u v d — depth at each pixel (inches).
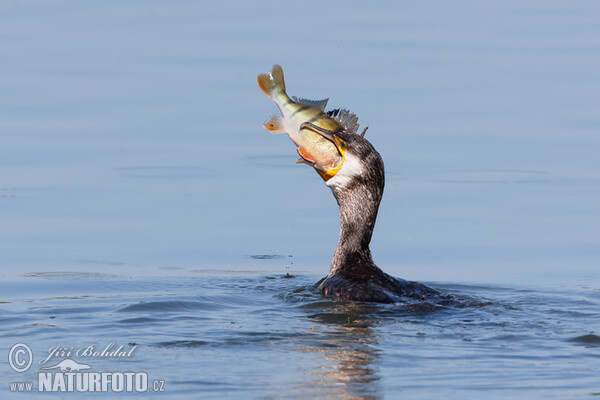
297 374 550.9
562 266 866.8
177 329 641.0
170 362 571.5
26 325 655.8
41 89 1322.6
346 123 767.1
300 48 1423.5
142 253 900.0
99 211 1004.6
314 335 623.8
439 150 1158.3
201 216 997.2
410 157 1139.3
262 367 562.6
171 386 533.6
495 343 608.1
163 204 1026.7
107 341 612.4
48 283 802.2
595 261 879.7
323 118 747.4
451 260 890.7
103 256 887.7
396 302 697.0
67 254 890.7
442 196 1048.2
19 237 933.2
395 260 893.2
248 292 765.3
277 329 638.5
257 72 1341.0
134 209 1012.5
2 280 812.6
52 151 1147.9
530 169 1112.2
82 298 751.1
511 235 948.6
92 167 1111.6
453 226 975.0
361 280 728.3
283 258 895.1
